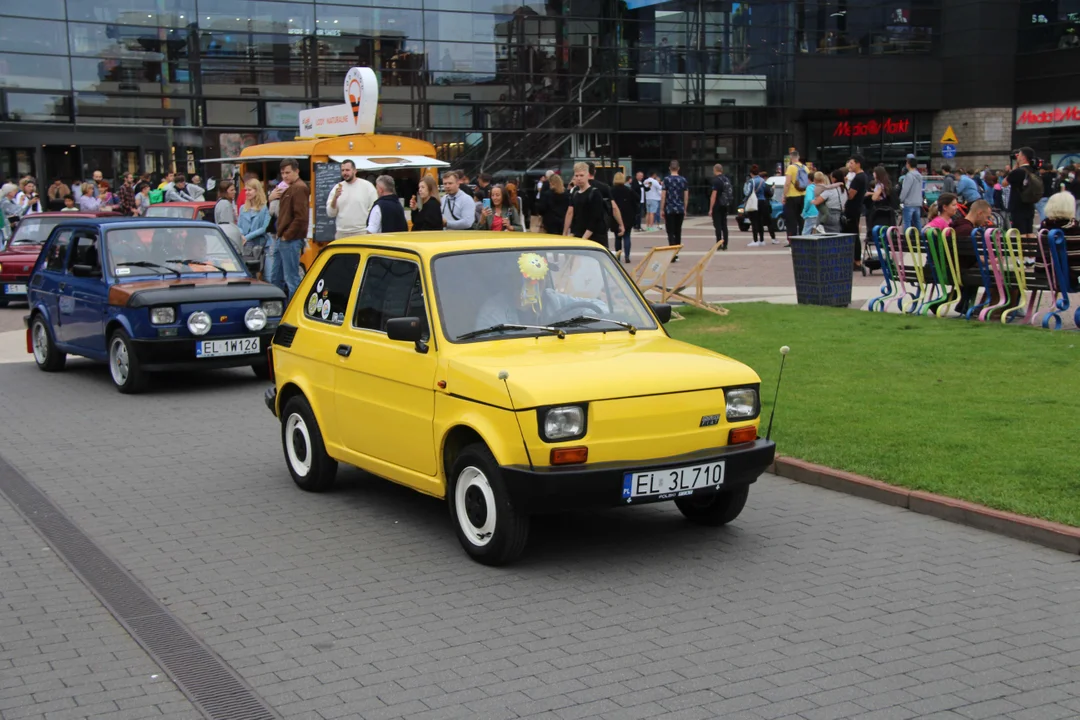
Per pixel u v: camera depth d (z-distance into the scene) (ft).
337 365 24.12
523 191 121.70
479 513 20.36
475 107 122.01
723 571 20.10
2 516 24.36
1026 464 24.72
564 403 19.16
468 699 14.93
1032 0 146.61
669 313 24.12
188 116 111.04
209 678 15.76
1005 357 36.96
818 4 144.25
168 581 20.03
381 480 27.22
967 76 148.56
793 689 15.11
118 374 39.24
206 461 29.27
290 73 114.11
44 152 106.01
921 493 23.53
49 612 18.58
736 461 20.59
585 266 23.67
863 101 147.84
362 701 14.92
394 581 19.80
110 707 14.92
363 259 24.36
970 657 16.12
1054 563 20.17
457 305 21.75
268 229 56.39
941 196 51.49
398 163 61.41
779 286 63.36
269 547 21.94
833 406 31.14
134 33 108.47
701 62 134.41
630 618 17.84
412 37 118.32
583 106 128.06
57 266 43.45
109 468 28.58
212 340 38.34
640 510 24.25
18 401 37.76
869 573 19.83
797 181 76.74
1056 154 145.48
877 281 62.64
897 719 14.21
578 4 126.31
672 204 77.46
